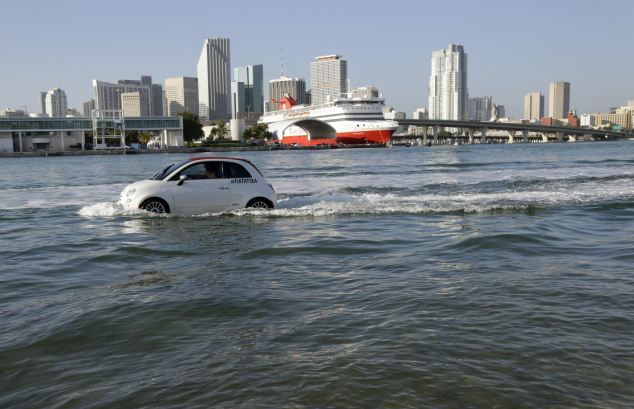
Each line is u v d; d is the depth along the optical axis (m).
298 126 185.62
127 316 5.73
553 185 22.23
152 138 189.38
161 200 14.38
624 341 4.71
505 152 89.44
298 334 5.05
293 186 24.55
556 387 3.83
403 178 28.31
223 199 14.62
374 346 4.68
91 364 4.47
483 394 3.73
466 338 4.83
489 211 14.51
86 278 7.64
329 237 10.70
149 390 3.93
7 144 138.75
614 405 3.57
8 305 6.30
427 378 4.00
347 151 130.12
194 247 9.80
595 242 9.85
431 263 8.20
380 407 3.57
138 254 9.27
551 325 5.16
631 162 43.88
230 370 4.25
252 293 6.57
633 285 6.64
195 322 5.50
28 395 3.93
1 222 13.84
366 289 6.67
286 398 3.73
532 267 7.82
